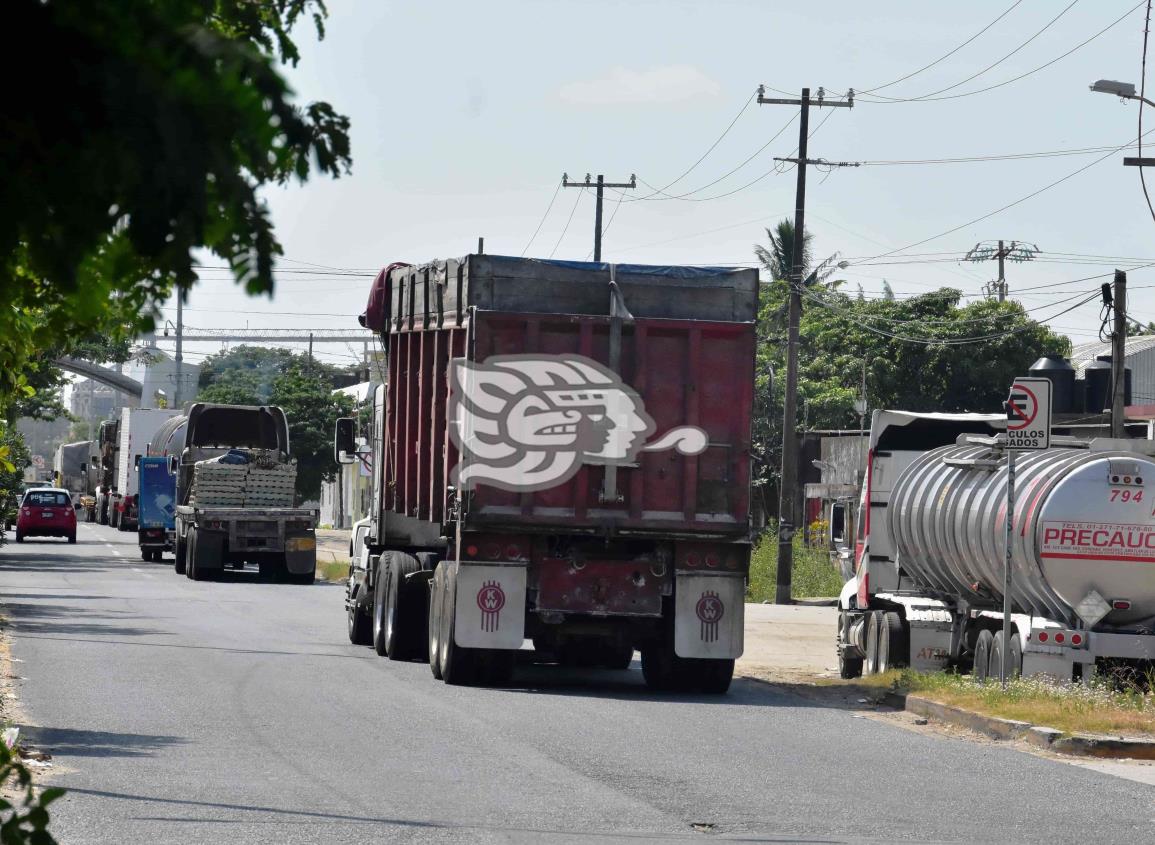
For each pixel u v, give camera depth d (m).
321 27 10.70
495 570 61.56
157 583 131.62
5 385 33.22
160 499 170.50
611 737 48.00
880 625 72.81
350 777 38.72
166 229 7.52
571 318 61.44
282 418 151.62
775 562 150.00
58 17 7.27
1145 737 48.31
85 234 7.56
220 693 56.44
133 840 29.97
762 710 57.72
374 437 82.25
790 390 139.62
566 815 34.19
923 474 72.94
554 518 61.22
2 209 7.45
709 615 62.38
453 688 61.03
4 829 11.58
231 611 101.94
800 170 144.75
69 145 7.31
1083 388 150.38
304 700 55.09
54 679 59.50
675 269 62.50
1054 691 55.84
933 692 59.41
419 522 73.06
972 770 43.62
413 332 72.00
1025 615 60.69
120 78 7.27
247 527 138.12
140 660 67.75
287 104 7.66
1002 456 66.69
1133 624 59.94
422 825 32.47
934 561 70.56
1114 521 58.59
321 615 101.06
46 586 121.44
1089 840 33.25
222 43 7.53
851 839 32.47
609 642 64.56
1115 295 111.06
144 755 41.28
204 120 7.44
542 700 57.94
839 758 45.16
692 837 32.06
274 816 33.00
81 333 10.62
